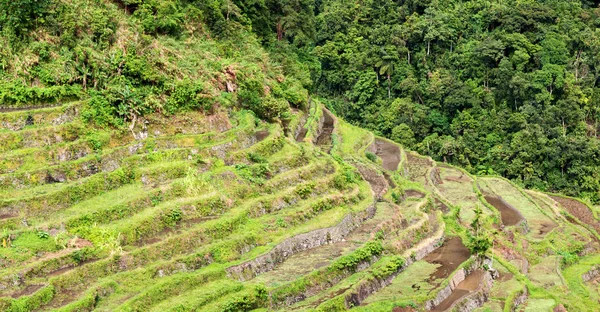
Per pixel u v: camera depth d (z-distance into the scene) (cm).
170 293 3906
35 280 3762
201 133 5344
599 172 7806
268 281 4191
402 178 6481
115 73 5262
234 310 3897
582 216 7050
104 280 3875
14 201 4175
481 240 4994
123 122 5084
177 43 5922
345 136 7212
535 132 8025
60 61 5153
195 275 4025
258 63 6644
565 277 5525
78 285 3834
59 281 3775
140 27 5741
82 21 5350
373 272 4494
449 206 6162
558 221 6531
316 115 7156
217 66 5972
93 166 4666
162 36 5931
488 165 8062
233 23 6769
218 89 5869
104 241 4106
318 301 4134
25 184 4397
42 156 4591
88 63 5228
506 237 5834
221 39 6638
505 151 7962
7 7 5144
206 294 3906
